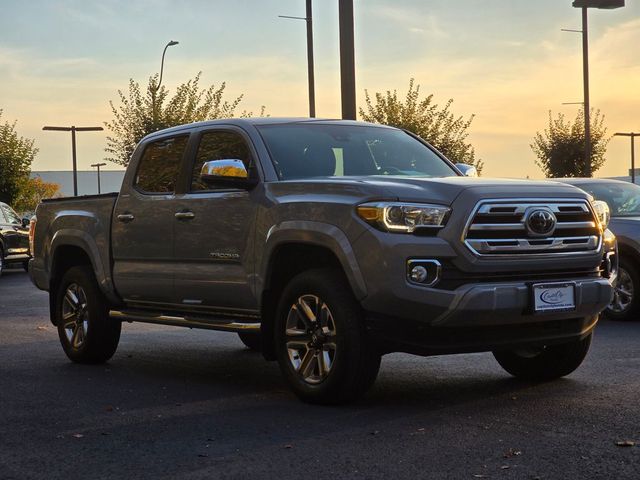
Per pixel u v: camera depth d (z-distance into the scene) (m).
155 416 6.41
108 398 7.12
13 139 49.81
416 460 5.06
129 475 4.96
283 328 6.76
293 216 6.63
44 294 17.67
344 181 6.47
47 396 7.23
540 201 6.35
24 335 11.27
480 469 4.86
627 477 4.66
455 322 6.06
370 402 6.65
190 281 7.59
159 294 7.97
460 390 7.05
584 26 33.81
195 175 7.71
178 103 39.22
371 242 6.12
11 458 5.36
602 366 7.99
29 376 8.20
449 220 6.11
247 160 7.29
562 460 4.99
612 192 12.35
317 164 7.24
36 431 6.02
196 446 5.52
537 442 5.38
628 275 11.52
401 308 6.09
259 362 8.94
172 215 7.74
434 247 6.07
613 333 10.35
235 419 6.23
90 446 5.59
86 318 8.85
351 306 6.34
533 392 6.89
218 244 7.30
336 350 6.37
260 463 5.11
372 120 33.00
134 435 5.85
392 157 7.63
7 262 23.86
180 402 6.90
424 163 7.72
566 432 5.60
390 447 5.36
